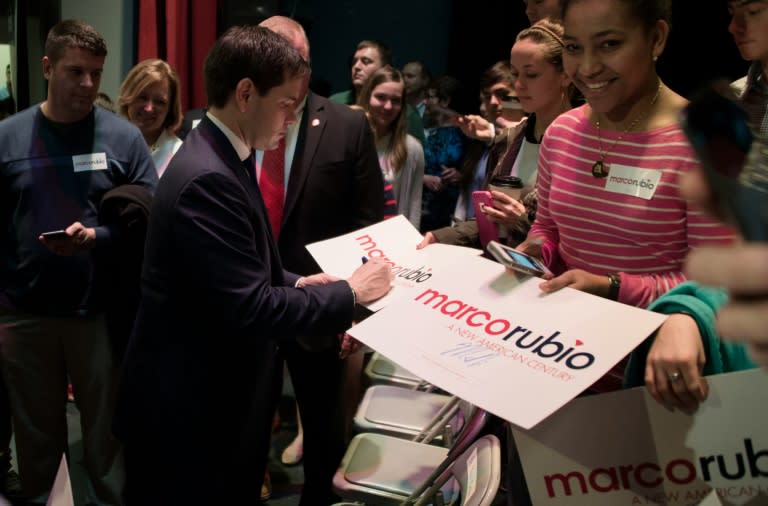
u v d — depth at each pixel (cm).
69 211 230
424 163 390
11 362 237
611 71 117
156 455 162
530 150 196
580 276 118
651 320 100
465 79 524
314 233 238
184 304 156
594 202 129
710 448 91
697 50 345
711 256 38
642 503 95
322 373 233
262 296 152
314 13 543
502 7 503
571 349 102
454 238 210
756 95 141
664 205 120
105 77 390
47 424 244
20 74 357
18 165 227
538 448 99
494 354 106
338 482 198
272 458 298
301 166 235
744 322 37
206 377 158
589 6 114
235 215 151
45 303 230
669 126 120
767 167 39
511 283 120
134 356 163
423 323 117
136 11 388
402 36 543
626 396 95
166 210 151
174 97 300
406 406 248
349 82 553
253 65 151
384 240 187
